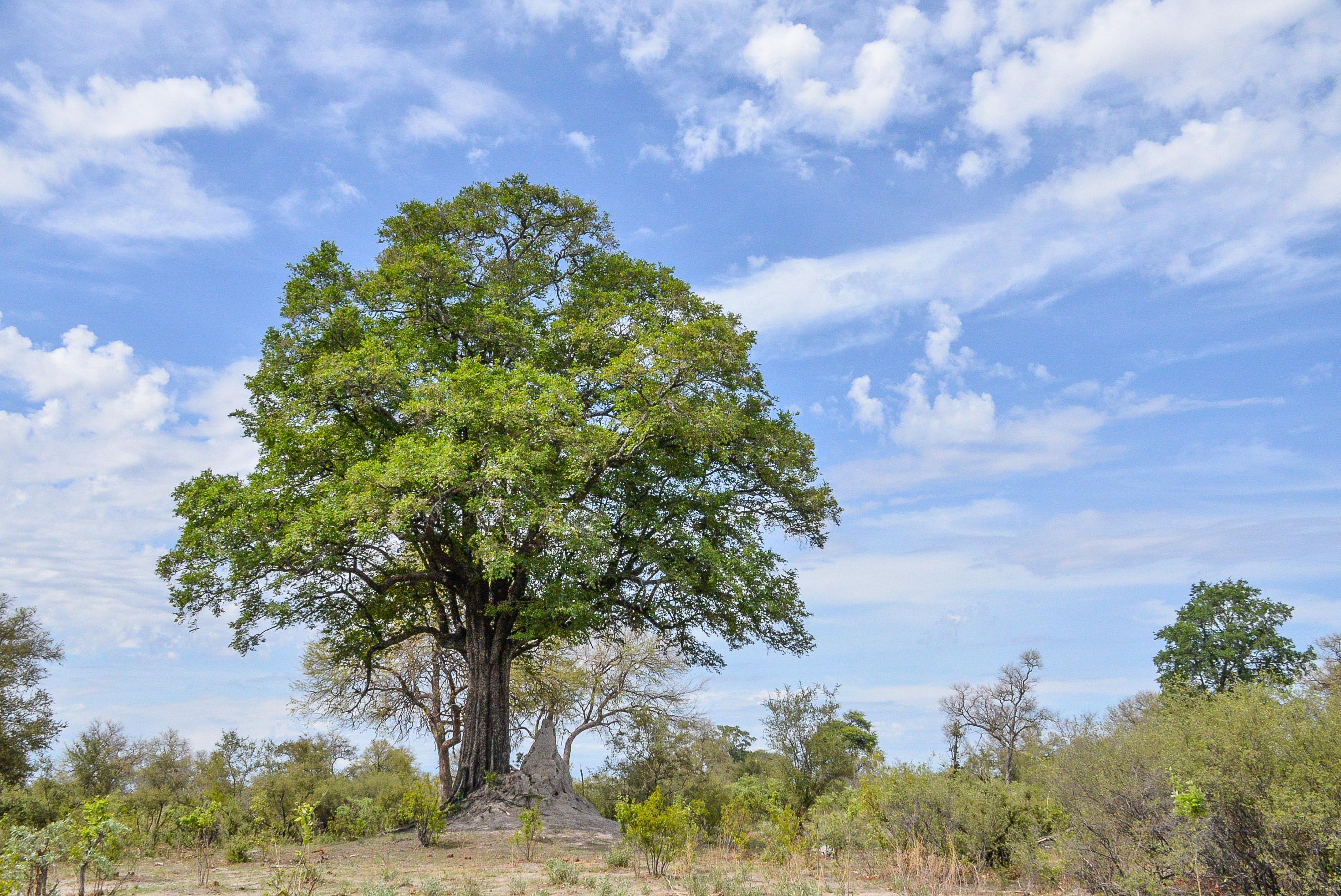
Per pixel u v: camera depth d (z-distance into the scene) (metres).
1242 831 8.52
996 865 11.98
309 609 22.14
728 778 33.72
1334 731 8.26
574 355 22.25
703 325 19.31
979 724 34.56
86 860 9.20
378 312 21.38
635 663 30.41
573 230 24.55
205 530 18.97
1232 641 38.78
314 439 20.17
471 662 22.28
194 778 28.31
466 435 19.59
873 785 14.09
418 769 35.59
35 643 26.45
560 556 19.09
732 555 20.64
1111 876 9.67
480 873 12.91
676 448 22.27
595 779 28.75
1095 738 10.93
